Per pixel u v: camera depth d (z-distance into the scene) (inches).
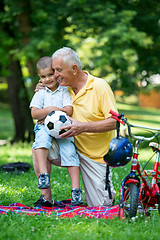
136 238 148.8
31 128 598.5
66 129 194.1
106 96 198.7
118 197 231.1
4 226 161.6
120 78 526.0
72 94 205.9
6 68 601.0
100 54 488.1
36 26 532.1
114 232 155.5
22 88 598.2
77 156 201.6
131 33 491.8
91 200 207.5
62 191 245.9
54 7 514.0
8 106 1487.5
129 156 169.5
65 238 149.3
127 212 175.0
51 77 200.4
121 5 545.0
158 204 181.9
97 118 201.9
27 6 525.3
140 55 547.2
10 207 191.6
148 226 164.9
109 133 206.2
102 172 203.9
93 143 203.3
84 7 496.7
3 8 559.2
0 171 324.5
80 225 164.2
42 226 163.5
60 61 195.2
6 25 552.7
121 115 168.9
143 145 219.9
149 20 542.9
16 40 536.7
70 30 516.1
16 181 274.4
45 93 203.3
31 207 192.4
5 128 945.5
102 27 509.4
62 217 179.2
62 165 197.5
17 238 150.7
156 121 1011.9
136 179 172.2
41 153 194.4
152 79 558.9
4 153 476.4
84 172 207.5
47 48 478.9
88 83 202.1
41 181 190.7
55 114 193.8
